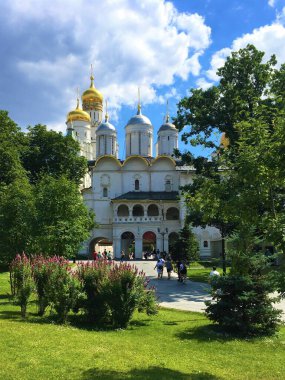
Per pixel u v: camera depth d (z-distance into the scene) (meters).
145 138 85.31
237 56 34.19
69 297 14.55
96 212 70.75
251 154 10.65
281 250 10.00
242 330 13.98
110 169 72.19
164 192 71.69
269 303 14.31
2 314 15.47
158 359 10.80
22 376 8.52
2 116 47.44
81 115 97.88
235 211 10.99
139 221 65.19
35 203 23.25
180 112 35.03
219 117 32.81
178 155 35.53
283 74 31.16
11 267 17.12
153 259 57.94
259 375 9.96
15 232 22.70
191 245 48.12
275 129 10.59
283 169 9.84
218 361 11.10
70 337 12.16
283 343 13.21
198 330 14.54
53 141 59.56
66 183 24.22
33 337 11.68
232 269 14.46
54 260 16.25
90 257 66.62
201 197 12.35
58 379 8.53
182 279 30.59
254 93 32.47
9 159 43.22
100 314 15.00
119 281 14.56
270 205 10.95
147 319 16.33
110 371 9.29
